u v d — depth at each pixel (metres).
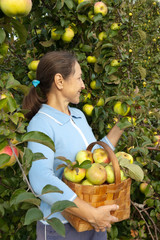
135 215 2.27
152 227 2.03
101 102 1.98
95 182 1.07
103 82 1.95
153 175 2.25
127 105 1.57
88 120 2.15
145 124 2.04
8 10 0.89
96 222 1.03
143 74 1.88
